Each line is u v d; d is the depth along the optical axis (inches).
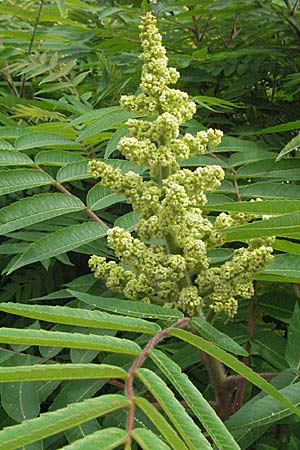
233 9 49.2
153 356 18.0
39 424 13.8
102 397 15.3
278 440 30.7
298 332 29.1
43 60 47.9
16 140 33.8
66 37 52.2
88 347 17.4
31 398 26.3
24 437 13.5
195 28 53.7
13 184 31.0
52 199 30.5
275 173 33.9
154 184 27.0
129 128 27.0
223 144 35.9
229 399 27.9
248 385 31.4
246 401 30.9
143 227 26.4
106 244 35.7
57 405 26.6
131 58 51.8
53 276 41.8
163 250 26.8
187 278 26.6
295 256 27.1
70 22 51.3
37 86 54.8
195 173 26.1
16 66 51.3
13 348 29.2
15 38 55.5
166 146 27.0
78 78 47.2
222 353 18.8
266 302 32.9
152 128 26.7
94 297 24.3
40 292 41.4
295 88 51.6
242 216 26.5
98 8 59.5
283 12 48.3
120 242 26.4
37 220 29.8
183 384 17.4
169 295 26.3
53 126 36.6
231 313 26.2
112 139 33.1
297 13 48.6
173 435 14.7
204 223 26.4
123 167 34.6
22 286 41.4
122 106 27.3
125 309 23.6
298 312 29.7
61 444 27.9
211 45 52.0
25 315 18.5
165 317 23.4
